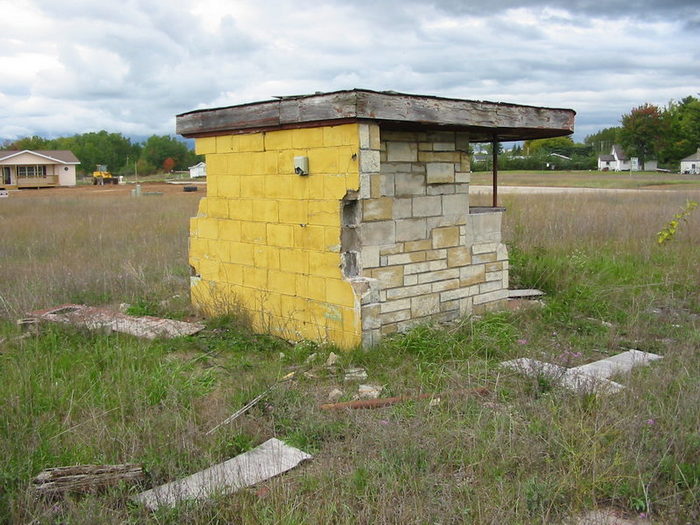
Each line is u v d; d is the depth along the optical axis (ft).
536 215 60.39
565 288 33.53
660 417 16.43
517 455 14.75
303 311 25.58
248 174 27.35
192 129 29.01
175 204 95.20
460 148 27.96
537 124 28.12
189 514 12.66
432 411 17.70
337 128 23.41
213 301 29.58
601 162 303.07
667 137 279.90
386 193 25.26
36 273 36.04
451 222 27.81
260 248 27.17
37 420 16.92
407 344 23.56
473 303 29.14
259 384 19.92
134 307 30.63
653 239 47.21
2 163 189.37
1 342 24.88
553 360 22.24
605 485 13.69
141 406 18.17
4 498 13.25
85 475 14.08
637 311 28.37
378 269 25.16
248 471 14.65
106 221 68.44
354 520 12.62
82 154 330.75
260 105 25.66
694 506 13.00
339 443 16.07
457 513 12.75
